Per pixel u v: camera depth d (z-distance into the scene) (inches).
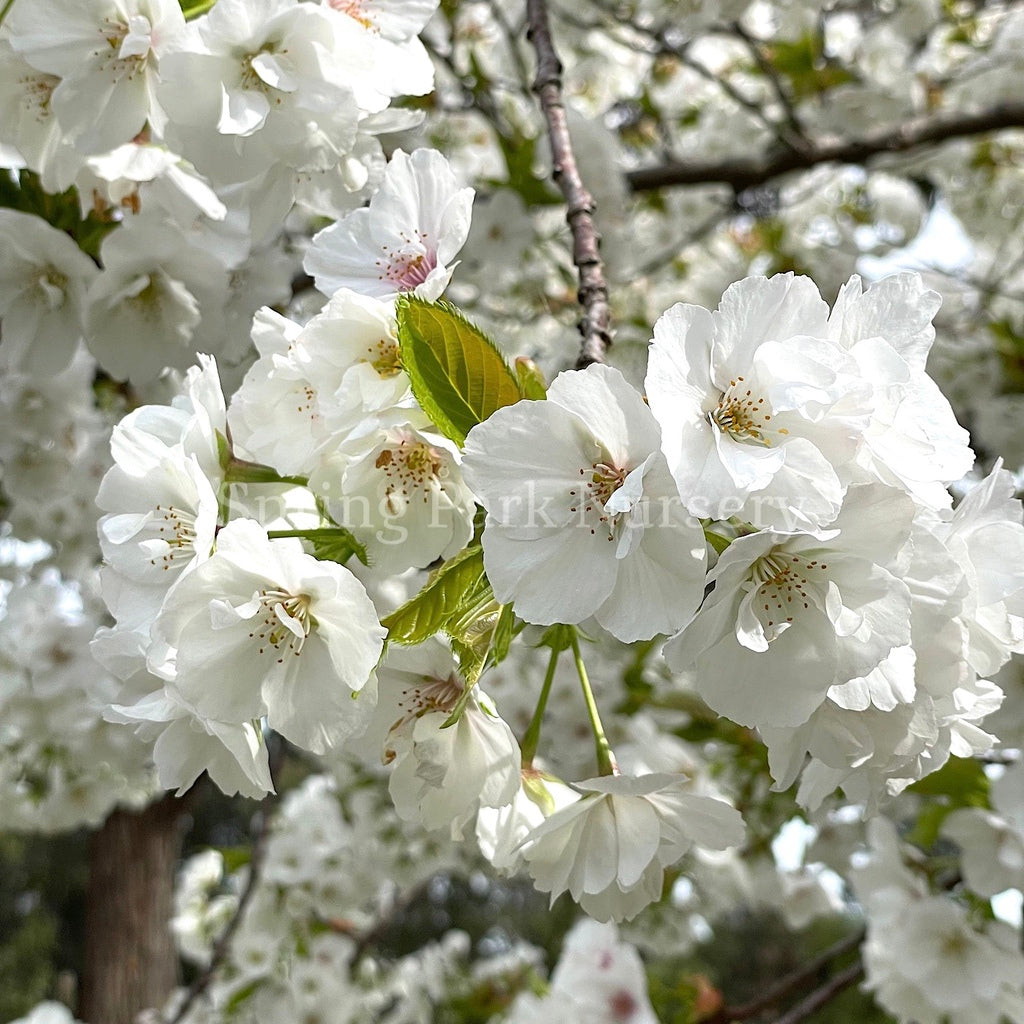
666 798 19.2
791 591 17.8
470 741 19.0
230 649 18.3
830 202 56.9
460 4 42.8
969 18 50.9
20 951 151.3
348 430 18.9
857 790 18.8
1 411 31.4
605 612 17.7
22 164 24.4
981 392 49.6
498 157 50.5
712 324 17.7
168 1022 44.8
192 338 25.7
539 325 54.6
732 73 56.7
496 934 158.9
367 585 23.2
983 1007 27.7
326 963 40.8
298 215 34.2
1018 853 26.4
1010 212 55.4
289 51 21.1
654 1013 38.3
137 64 21.9
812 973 35.1
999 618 18.9
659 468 17.5
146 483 19.3
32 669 33.7
